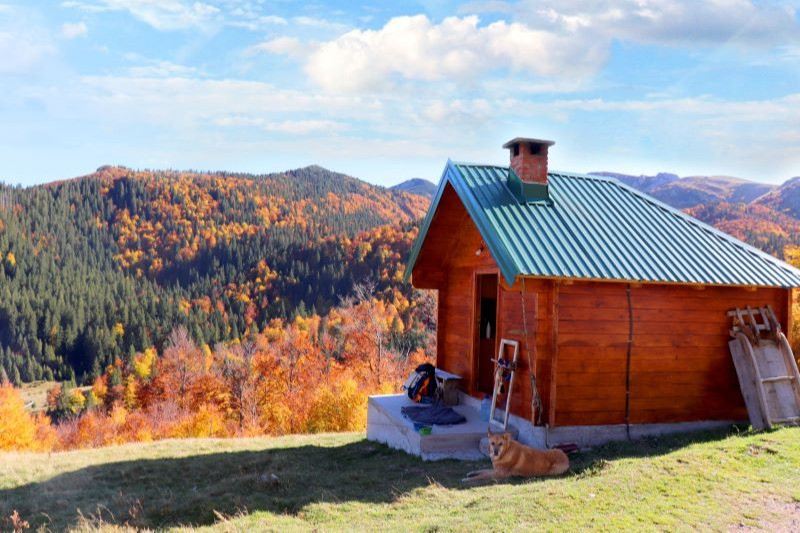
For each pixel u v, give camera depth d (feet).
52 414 271.69
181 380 206.59
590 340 32.22
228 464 36.19
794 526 19.31
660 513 20.35
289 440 46.39
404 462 33.27
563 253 32.09
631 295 33.09
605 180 42.42
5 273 445.37
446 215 42.65
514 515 20.81
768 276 34.53
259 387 183.52
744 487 22.99
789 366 34.35
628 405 32.81
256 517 24.85
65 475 35.68
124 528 24.70
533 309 32.32
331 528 22.20
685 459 26.71
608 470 25.86
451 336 45.14
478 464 31.17
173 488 31.65
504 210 34.76
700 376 34.37
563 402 31.71
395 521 22.53
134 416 191.52
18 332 362.33
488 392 39.17
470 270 42.01
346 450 39.52
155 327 341.41
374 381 151.64
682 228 37.81
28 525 26.25
